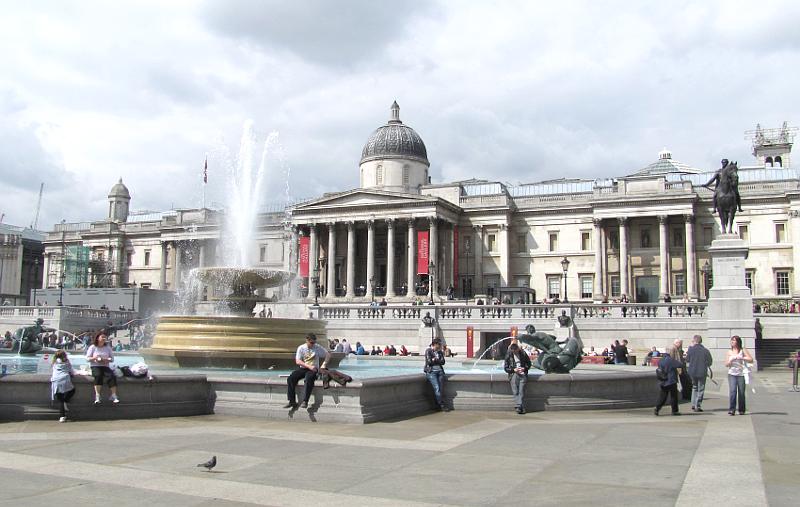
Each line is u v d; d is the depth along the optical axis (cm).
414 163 11200
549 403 2295
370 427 1859
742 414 2242
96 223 13288
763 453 1511
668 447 1582
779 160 11381
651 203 9475
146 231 12938
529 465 1375
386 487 1190
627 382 2456
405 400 2141
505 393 2275
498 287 10125
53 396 1903
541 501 1098
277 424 1900
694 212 9475
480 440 1667
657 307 5691
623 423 2000
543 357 2550
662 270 9344
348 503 1087
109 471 1311
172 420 1962
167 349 2919
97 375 1947
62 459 1421
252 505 1076
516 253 10444
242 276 3297
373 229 9919
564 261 9688
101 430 1783
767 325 5988
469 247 10431
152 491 1160
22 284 14488
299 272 10238
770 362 5081
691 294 9175
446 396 2272
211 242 12188
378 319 6359
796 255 9038
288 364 2936
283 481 1234
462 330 6084
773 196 9269
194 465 1367
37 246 14850
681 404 2606
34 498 1112
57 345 5609
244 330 2898
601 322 5766
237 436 1703
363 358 4316
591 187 10812
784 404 2611
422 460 1423
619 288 9806
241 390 2073
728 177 4641
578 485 1204
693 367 2350
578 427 1903
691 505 1070
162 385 2041
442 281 10131
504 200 10262
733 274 4550
